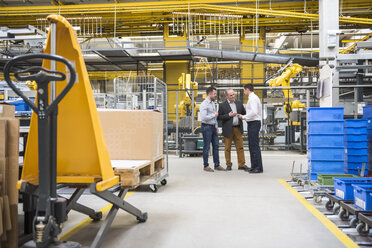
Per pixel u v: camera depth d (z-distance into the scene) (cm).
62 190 414
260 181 480
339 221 273
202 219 280
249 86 575
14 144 187
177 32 1606
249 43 1596
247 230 248
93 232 246
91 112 180
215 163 618
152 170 280
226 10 1256
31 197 237
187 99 1219
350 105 816
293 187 432
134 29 1612
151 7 1298
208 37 1841
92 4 1327
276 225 262
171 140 1265
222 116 613
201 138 915
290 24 1500
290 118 1132
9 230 184
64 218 158
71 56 177
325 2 845
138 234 239
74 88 179
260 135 1200
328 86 579
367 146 451
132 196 378
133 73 1950
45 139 151
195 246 214
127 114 283
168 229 252
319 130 412
